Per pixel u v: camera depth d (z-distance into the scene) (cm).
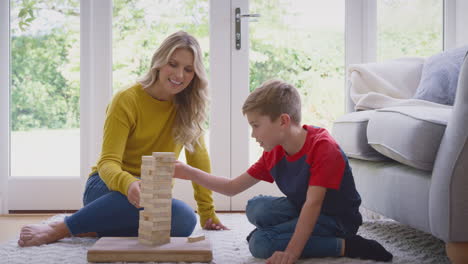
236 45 258
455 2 257
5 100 254
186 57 157
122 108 158
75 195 256
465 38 248
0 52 253
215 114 257
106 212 147
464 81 114
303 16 262
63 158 258
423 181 128
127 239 139
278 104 132
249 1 260
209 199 184
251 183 152
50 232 149
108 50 256
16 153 257
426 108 143
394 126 141
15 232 198
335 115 263
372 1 258
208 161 183
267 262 120
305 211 125
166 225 134
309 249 132
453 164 115
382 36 259
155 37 260
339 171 128
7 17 255
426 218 126
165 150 170
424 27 260
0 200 251
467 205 115
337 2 262
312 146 133
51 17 257
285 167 141
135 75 259
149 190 132
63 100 258
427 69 198
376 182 162
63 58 258
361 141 170
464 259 116
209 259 127
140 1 259
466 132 113
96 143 256
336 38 263
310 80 263
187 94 168
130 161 164
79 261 127
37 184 255
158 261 126
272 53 262
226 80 258
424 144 125
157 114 165
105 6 256
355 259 132
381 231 178
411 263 128
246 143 258
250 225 197
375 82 213
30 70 258
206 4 260
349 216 138
